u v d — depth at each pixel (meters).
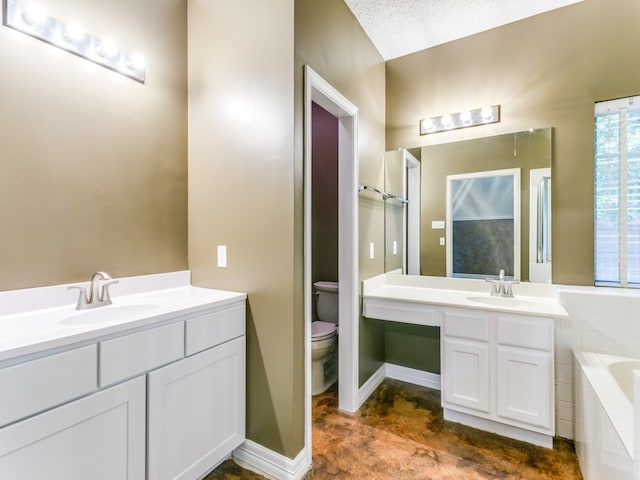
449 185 2.54
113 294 1.62
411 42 2.52
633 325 1.82
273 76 1.60
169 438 1.32
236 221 1.75
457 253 2.52
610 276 2.05
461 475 1.61
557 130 2.16
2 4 1.27
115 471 1.14
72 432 1.03
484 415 1.93
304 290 1.63
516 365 1.83
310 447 1.67
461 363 2.00
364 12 2.17
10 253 1.29
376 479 1.58
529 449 1.80
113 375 1.14
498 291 2.27
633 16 1.96
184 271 1.94
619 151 2.02
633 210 1.99
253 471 1.65
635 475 0.90
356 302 2.25
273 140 1.60
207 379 1.48
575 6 2.10
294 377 1.57
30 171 1.34
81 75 1.50
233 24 1.75
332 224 3.07
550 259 2.18
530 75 2.24
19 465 0.92
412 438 1.91
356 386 2.24
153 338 1.26
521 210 2.28
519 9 2.16
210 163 1.86
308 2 1.67
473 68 2.44
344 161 2.22
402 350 2.73
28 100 1.33
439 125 2.55
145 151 1.77
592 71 2.06
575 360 1.83
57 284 1.43
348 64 2.11
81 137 1.50
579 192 2.10
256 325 1.67
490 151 2.38
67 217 1.46
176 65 1.92
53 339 0.98
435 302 2.10
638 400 0.89
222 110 1.80
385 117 2.78
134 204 1.72
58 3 1.42
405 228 2.71
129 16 1.69
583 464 1.59
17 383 0.91
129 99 1.69
